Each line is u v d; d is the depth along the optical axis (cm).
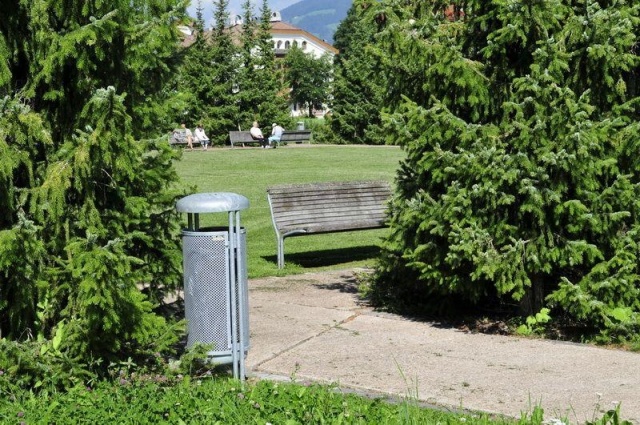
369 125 4441
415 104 739
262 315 824
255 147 4059
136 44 548
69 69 560
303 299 903
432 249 745
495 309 823
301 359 663
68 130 564
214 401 502
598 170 696
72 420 466
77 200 570
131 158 540
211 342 587
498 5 742
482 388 580
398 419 466
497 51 749
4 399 506
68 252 539
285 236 1104
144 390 523
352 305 870
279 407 484
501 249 705
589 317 716
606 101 746
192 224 605
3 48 534
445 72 728
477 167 698
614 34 694
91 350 545
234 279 587
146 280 602
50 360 535
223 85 4584
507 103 709
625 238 714
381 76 805
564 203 693
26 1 542
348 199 1178
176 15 568
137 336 538
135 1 576
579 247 702
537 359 654
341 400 507
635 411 525
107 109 508
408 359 659
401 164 806
